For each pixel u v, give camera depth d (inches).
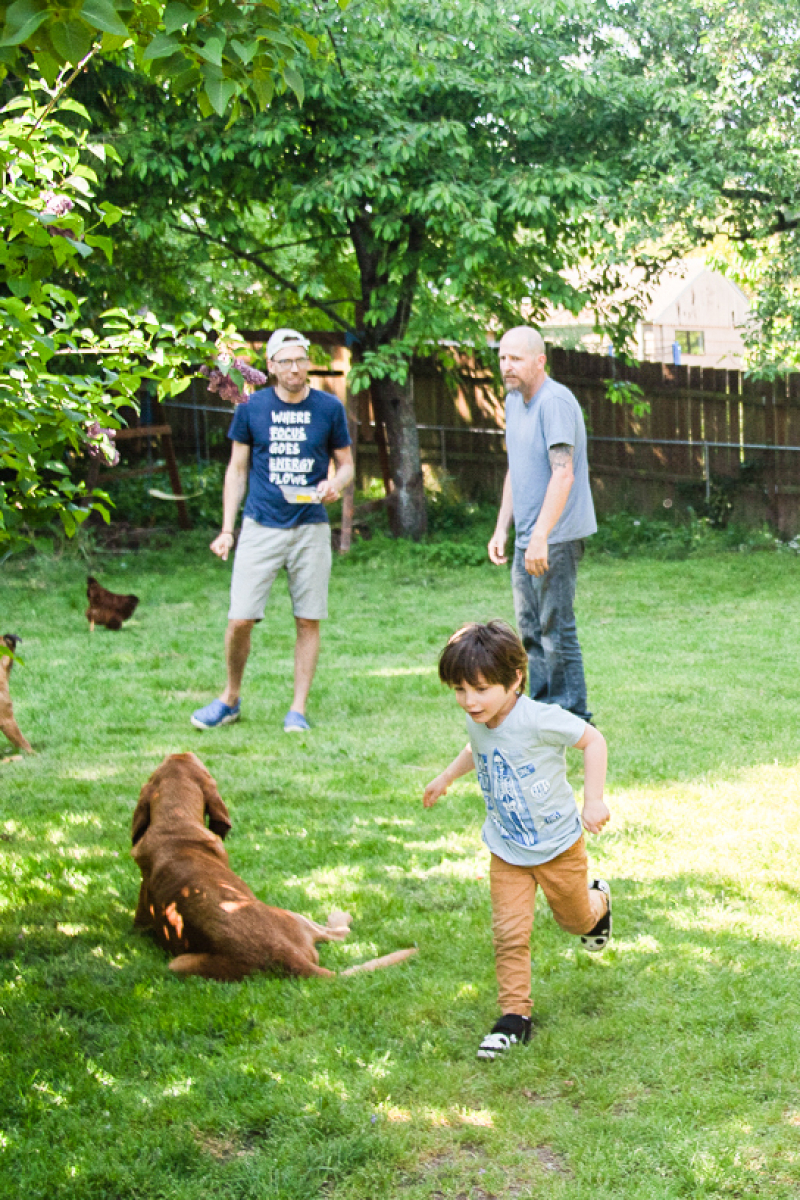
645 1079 115.1
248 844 188.1
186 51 102.3
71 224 128.3
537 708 127.2
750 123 537.0
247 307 706.2
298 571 273.1
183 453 745.0
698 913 154.5
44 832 198.4
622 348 629.9
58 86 141.3
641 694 286.4
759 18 524.4
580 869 129.6
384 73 514.9
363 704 293.0
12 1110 112.3
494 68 537.6
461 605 451.5
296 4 461.7
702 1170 98.6
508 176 521.0
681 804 200.7
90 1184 100.5
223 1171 102.0
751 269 609.9
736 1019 125.3
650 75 540.1
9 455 135.6
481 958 143.6
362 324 612.4
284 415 268.5
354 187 497.4
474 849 184.5
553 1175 100.2
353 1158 103.0
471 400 692.7
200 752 250.7
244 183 534.9
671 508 651.5
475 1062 119.5
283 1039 125.6
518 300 613.0
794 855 175.3
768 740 241.6
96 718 282.0
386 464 638.5
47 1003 134.4
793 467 615.2
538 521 228.1
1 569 519.8
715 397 631.2
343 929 152.0
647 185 513.7
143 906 155.2
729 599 447.8
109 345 157.4
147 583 500.4
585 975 137.2
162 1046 123.8
